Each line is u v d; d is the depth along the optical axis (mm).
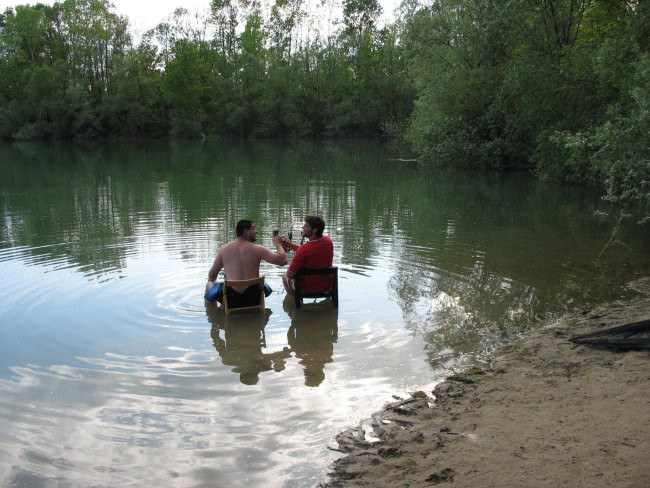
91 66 63156
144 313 6973
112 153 40844
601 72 16266
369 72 57719
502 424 4293
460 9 26938
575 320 6625
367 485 3654
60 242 11047
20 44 64125
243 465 3928
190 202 16688
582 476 3531
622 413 4324
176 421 4504
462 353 5793
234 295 6973
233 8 69375
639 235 11734
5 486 3680
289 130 61344
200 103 61875
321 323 6691
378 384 5141
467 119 27375
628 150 11102
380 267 9125
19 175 25297
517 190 19469
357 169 27250
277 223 13273
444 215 14484
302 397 4898
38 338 6180
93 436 4293
